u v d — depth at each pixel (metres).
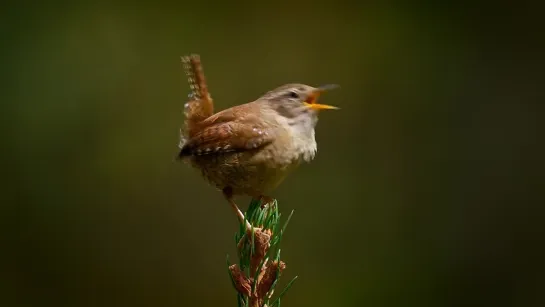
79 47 12.59
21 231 11.59
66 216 11.77
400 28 13.05
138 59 12.74
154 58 12.83
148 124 12.37
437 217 11.86
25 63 12.19
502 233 11.63
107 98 12.37
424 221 11.84
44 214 11.69
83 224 11.78
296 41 13.27
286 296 11.27
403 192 12.02
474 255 11.56
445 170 12.10
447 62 12.68
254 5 13.51
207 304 11.77
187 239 11.91
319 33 13.27
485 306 11.30
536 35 12.48
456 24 12.87
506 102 12.29
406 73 12.73
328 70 13.03
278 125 6.37
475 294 11.35
